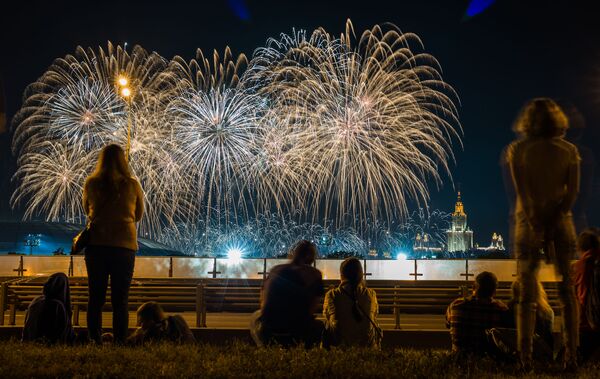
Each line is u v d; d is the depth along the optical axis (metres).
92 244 8.40
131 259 8.56
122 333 8.58
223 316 16.89
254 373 6.65
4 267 24.95
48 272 25.03
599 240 8.12
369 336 9.28
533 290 7.00
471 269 24.86
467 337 8.15
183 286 17.88
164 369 6.77
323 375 6.63
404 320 17.05
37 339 8.92
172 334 9.27
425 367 6.95
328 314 9.34
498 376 6.58
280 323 8.57
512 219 7.03
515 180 6.85
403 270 25.19
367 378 6.53
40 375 6.57
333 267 24.89
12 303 14.68
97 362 7.20
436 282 18.16
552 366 6.98
